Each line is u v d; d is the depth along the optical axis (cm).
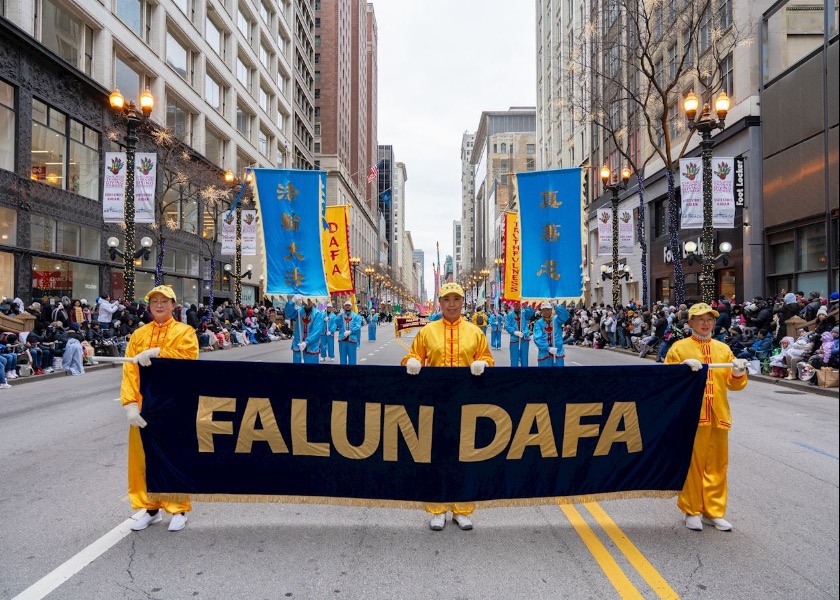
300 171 902
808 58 2023
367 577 352
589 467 438
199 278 3794
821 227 1984
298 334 1188
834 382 1201
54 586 337
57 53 2270
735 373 421
